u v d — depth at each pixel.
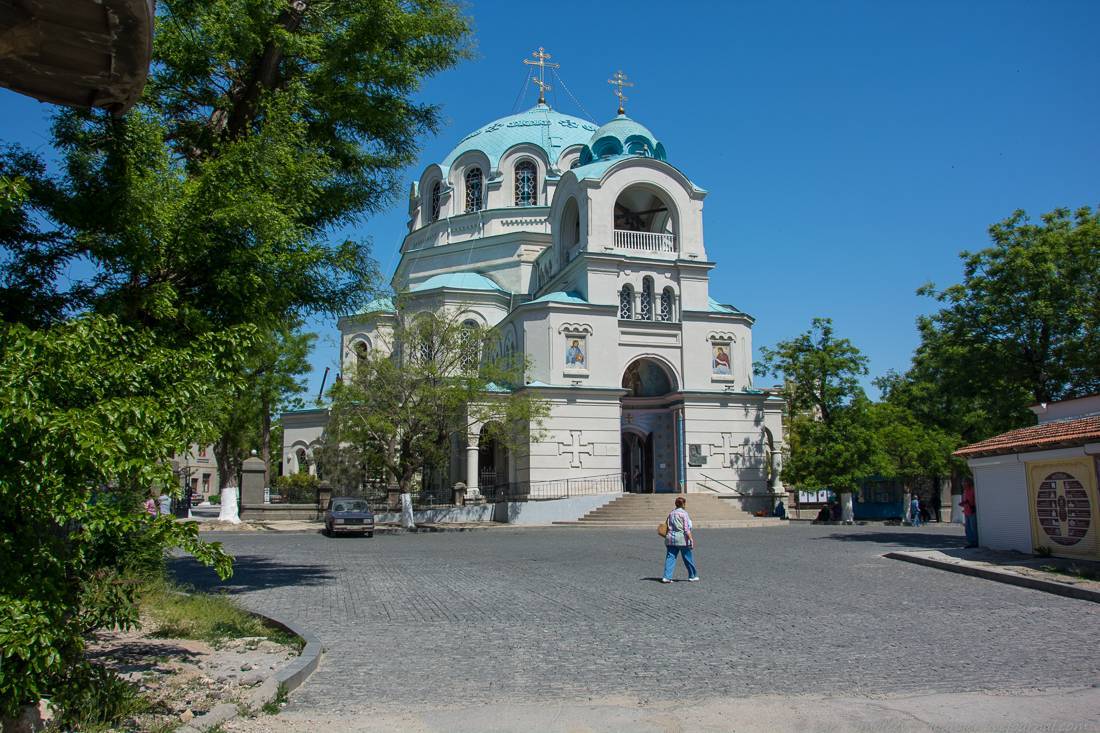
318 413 50.72
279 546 25.09
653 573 17.22
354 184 15.67
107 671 7.11
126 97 6.43
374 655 8.99
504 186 52.00
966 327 25.88
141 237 9.38
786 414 52.47
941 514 44.41
